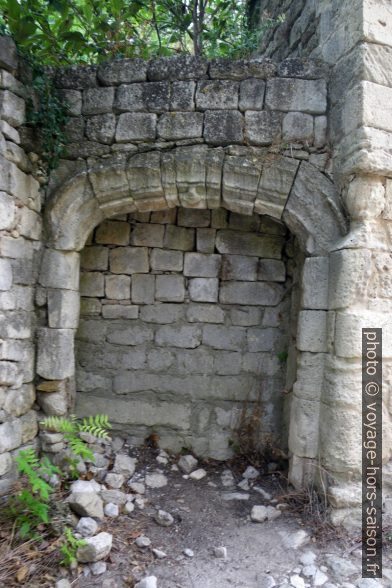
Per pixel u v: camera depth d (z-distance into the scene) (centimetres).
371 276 279
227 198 313
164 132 305
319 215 299
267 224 364
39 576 218
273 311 367
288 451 343
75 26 478
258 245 365
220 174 305
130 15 394
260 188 306
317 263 298
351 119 278
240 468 351
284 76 303
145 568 233
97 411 364
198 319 365
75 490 273
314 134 302
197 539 262
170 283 364
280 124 302
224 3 457
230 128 301
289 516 285
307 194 301
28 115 289
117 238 361
